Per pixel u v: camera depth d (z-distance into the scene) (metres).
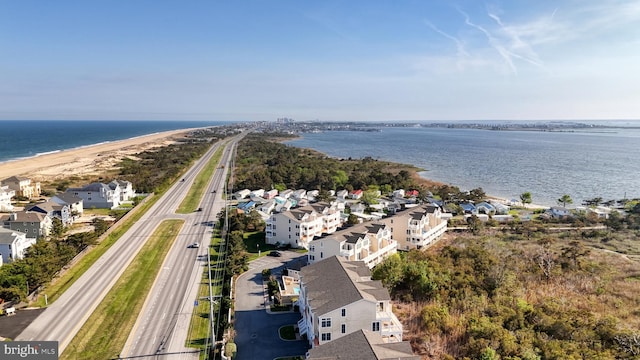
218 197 144.12
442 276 65.81
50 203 103.00
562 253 82.75
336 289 51.62
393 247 86.31
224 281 70.00
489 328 48.53
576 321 50.59
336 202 130.25
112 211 121.00
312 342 49.47
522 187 188.75
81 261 78.38
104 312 58.16
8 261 75.00
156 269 75.19
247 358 48.50
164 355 47.94
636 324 52.38
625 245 96.31
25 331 52.25
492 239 99.62
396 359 34.97
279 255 86.44
